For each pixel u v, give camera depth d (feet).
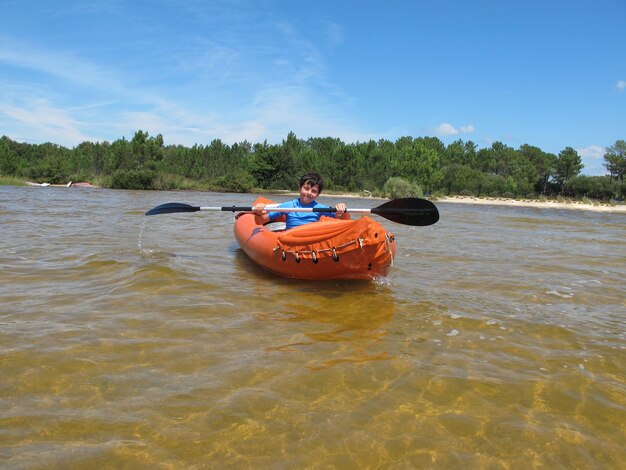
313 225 16.61
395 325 12.46
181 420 7.49
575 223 55.57
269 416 7.70
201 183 146.92
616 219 72.08
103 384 8.55
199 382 8.76
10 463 6.28
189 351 10.16
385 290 16.17
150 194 99.40
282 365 9.63
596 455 6.98
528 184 171.73
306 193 19.29
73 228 29.84
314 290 15.81
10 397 7.99
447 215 63.67
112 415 7.55
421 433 7.39
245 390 8.52
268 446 6.91
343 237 15.39
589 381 9.38
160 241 25.43
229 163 193.26
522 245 29.94
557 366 10.09
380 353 10.48
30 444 6.72
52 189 108.88
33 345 10.12
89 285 15.25
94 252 20.62
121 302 13.47
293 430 7.34
